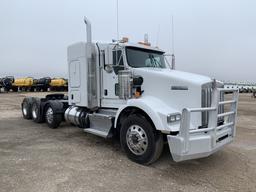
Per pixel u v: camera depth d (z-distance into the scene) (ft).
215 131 16.16
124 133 19.02
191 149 15.29
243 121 39.96
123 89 20.40
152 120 17.02
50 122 30.73
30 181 14.75
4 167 16.92
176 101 18.11
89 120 24.07
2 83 132.05
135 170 16.97
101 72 23.16
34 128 30.68
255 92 123.65
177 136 15.49
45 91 134.92
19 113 44.65
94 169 16.94
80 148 21.89
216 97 16.16
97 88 23.34
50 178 15.24
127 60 21.20
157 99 18.90
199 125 17.20
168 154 20.24
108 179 15.35
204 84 17.30
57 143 23.49
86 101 24.14
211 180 15.60
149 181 15.25
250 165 18.34
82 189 13.91
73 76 26.04
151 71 19.65
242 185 14.93
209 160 19.25
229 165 18.28
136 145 18.19
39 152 20.49
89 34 22.77
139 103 18.02
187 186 14.69
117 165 17.83
